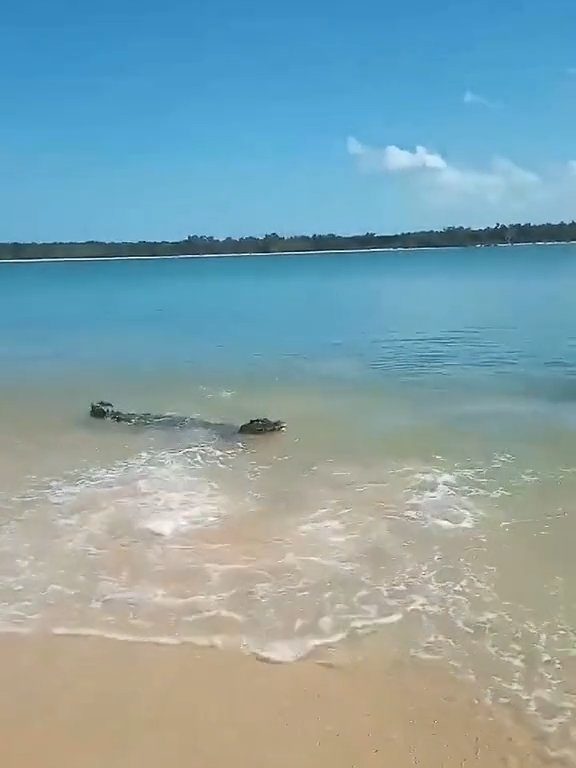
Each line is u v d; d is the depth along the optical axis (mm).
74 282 90688
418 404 18484
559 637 7945
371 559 9812
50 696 7094
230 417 17703
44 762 6223
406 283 69688
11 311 50000
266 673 7410
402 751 6328
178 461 14281
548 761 6195
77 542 10477
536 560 9688
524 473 13016
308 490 12422
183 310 48062
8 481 13164
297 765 6180
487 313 38844
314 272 104562
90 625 8305
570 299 45188
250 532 10742
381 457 14172
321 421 17062
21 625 8312
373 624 8258
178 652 7777
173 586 9164
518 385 20391
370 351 27203
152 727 6652
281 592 8977
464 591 8945
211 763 6203
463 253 174000
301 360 25766
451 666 7480
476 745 6387
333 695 7066
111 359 27172
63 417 18094
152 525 11031
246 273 109500
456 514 11242
